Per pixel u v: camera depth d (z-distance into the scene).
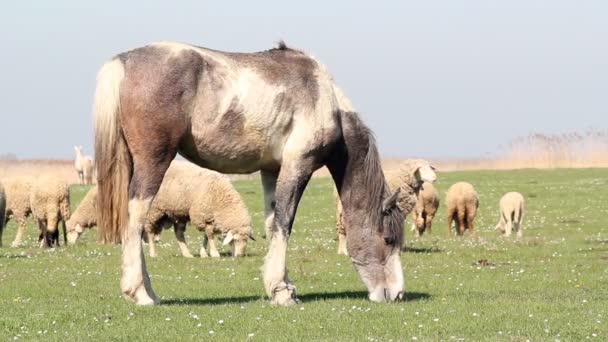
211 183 25.80
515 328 12.82
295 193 15.26
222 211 25.83
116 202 14.58
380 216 15.94
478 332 12.58
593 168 73.88
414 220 31.30
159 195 25.50
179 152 15.09
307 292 17.56
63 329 12.88
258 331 12.66
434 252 25.62
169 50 14.61
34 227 37.69
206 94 14.63
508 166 78.81
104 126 14.45
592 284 18.20
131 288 14.69
